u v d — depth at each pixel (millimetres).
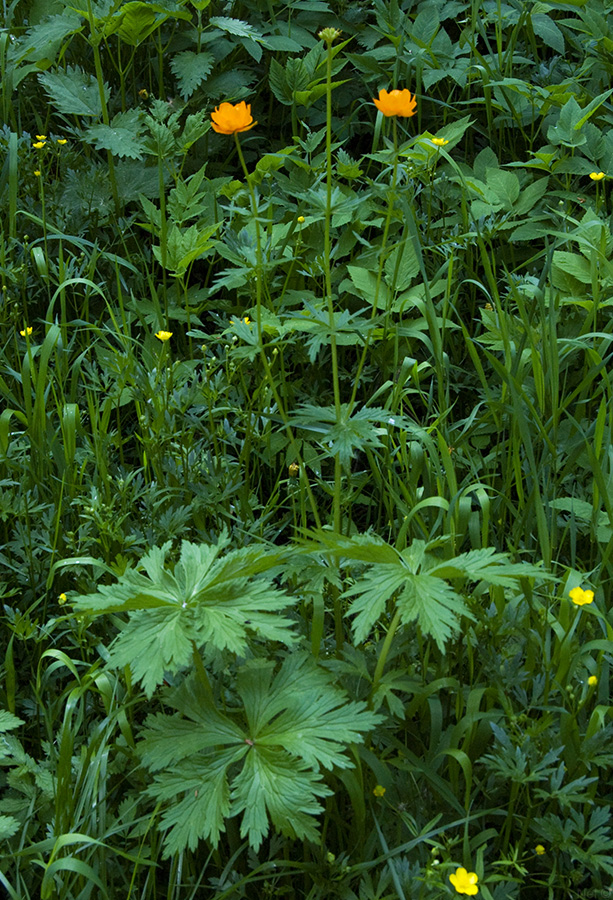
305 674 1927
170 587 1869
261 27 4199
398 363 3357
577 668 2188
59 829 2037
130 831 2135
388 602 2326
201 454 2844
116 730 2328
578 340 2996
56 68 3939
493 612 2352
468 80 4016
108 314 3635
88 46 4211
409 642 2219
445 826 1964
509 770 1964
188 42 4121
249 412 2834
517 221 3633
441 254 3406
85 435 2904
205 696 1926
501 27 4148
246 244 2887
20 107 4082
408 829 2068
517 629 2230
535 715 2232
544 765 1959
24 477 2812
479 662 2295
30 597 2646
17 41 4027
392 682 2068
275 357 3086
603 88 4105
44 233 3355
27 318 3523
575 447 2922
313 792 1758
